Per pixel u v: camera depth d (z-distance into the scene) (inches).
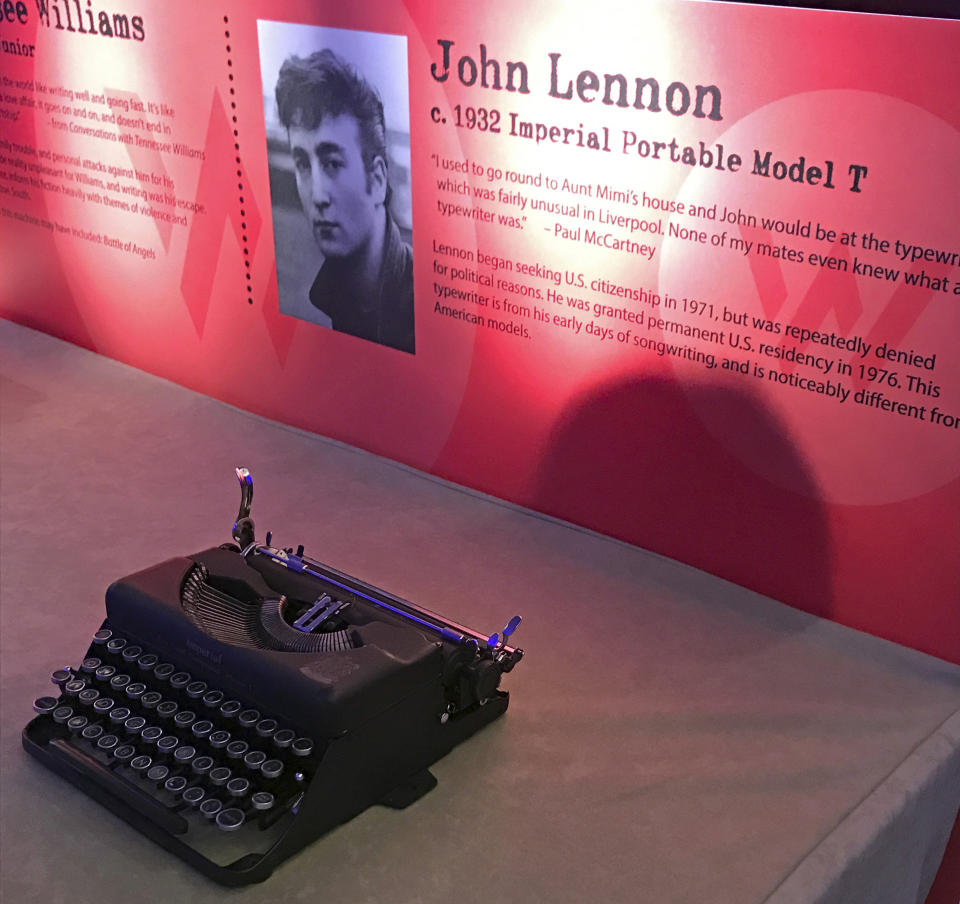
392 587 108.6
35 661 96.6
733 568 110.0
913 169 87.3
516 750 87.0
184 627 81.9
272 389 144.9
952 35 82.5
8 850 76.5
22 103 159.2
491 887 74.0
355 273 128.6
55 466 132.9
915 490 95.8
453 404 126.0
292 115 126.5
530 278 113.7
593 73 101.9
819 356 97.1
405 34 113.2
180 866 75.2
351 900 72.7
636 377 109.9
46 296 171.3
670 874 75.5
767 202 95.7
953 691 95.4
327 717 74.0
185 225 145.2
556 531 119.1
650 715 91.5
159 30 136.4
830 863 76.6
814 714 92.1
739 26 92.1
